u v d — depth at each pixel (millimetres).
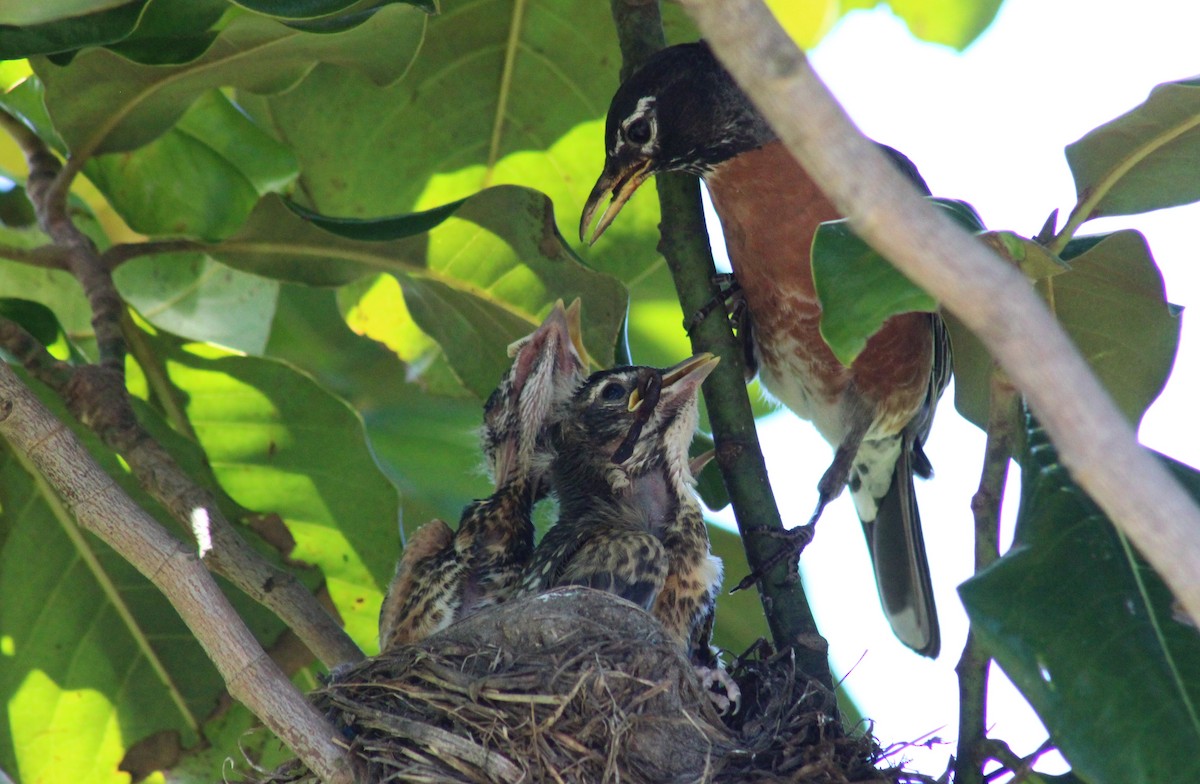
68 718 9406
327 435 9906
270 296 11062
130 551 6102
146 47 8078
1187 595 3191
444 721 6824
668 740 6859
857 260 5793
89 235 10727
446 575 8703
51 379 7922
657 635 7152
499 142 10938
